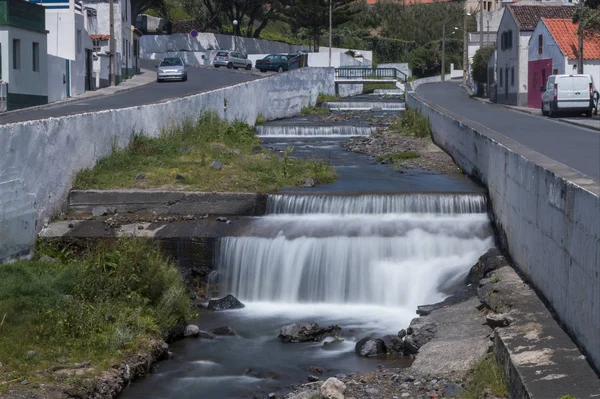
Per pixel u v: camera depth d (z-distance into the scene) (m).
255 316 16.52
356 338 14.92
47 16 45.91
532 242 14.13
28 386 11.34
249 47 86.94
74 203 20.64
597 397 8.91
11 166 17.41
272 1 88.94
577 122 37.28
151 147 25.39
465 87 77.25
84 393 11.55
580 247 10.70
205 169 23.92
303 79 53.31
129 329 13.76
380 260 17.77
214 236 18.42
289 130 38.72
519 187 15.53
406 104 53.09
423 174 25.75
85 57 48.56
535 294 13.58
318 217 19.86
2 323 13.05
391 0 119.00
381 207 20.08
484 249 18.02
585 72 49.31
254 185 22.12
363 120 44.97
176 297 15.20
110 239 18.20
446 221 18.84
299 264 17.81
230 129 31.16
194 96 30.66
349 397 11.47
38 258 17.86
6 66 37.22
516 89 55.94
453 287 16.77
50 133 19.55
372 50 103.81
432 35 111.44
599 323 9.73
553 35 50.84
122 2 58.03
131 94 46.16
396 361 13.57
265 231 18.58
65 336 13.21
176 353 14.23
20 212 17.66
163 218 19.86
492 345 12.16
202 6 95.00
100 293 14.73
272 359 13.88
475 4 121.19
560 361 10.15
